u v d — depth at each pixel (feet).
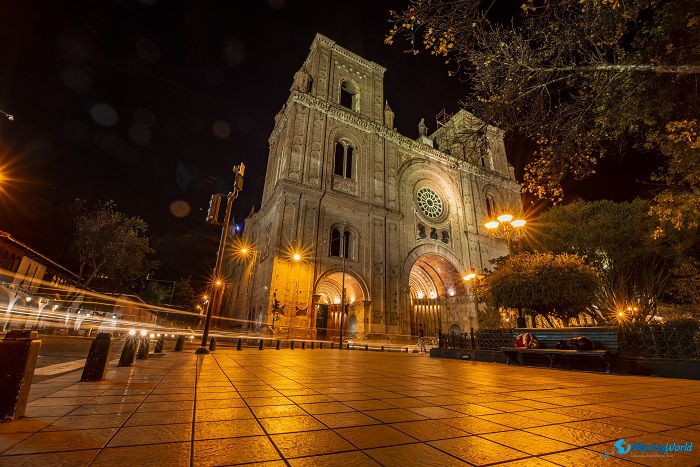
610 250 71.67
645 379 23.67
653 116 29.55
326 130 107.14
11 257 82.53
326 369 25.57
